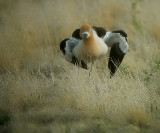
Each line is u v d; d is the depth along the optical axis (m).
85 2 22.25
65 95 12.21
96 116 11.18
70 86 12.53
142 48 15.88
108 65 13.97
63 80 13.30
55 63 15.26
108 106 11.34
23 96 12.23
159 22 17.97
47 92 12.59
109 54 14.27
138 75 13.24
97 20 19.11
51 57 15.62
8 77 13.55
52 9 20.77
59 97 12.26
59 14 19.62
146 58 14.91
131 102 11.26
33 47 16.81
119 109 11.22
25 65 15.16
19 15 20.41
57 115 11.34
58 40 17.22
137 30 17.41
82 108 11.58
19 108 11.91
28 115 11.42
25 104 12.12
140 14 18.88
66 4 21.52
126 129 10.50
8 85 12.76
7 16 21.02
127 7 20.41
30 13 20.27
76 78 12.92
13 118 11.30
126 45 13.70
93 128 10.57
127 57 14.95
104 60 15.19
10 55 15.32
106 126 10.65
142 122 10.76
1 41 16.44
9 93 12.35
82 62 13.70
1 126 10.86
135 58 15.12
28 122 11.02
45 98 12.35
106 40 13.90
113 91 11.96
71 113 11.37
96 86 12.55
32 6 21.98
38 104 12.05
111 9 20.41
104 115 11.16
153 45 16.03
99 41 13.33
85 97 11.75
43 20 18.94
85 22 18.92
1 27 19.55
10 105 11.98
